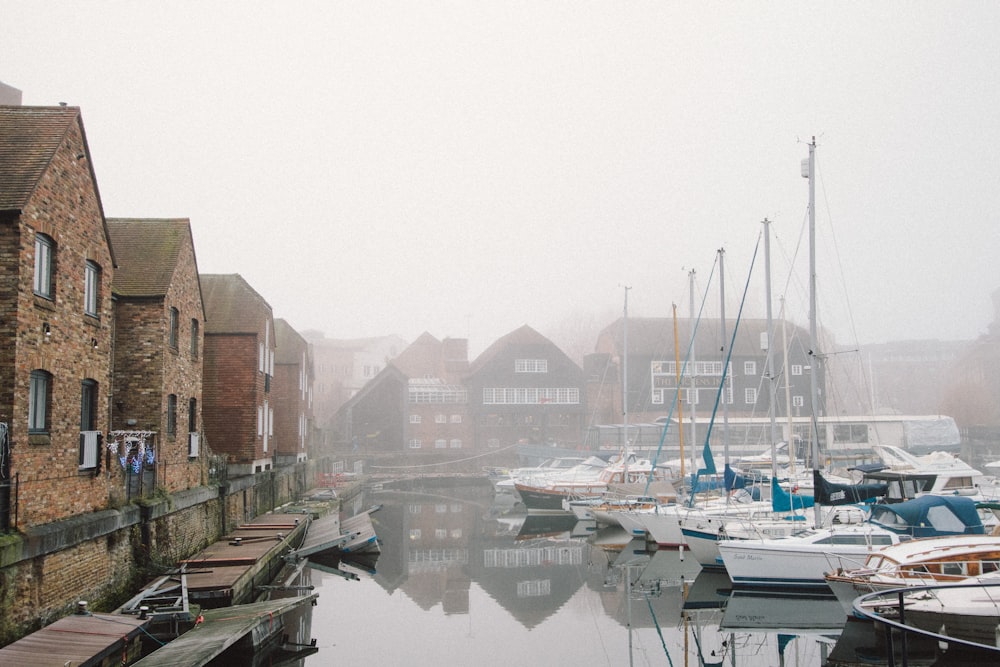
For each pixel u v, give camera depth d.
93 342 17.58
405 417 79.25
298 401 45.38
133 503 19.02
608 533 37.84
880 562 19.34
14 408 14.03
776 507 28.12
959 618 16.36
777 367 77.81
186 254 24.48
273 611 17.19
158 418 21.78
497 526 41.00
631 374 81.06
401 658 18.52
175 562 21.39
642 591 25.58
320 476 54.38
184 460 23.92
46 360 15.23
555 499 45.22
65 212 16.17
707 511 30.14
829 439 49.41
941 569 18.56
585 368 83.94
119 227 24.42
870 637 18.75
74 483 16.31
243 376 31.84
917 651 17.48
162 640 15.99
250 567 21.20
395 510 47.72
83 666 12.37
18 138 15.82
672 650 19.22
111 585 17.38
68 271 16.31
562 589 26.16
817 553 22.58
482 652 19.17
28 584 13.80
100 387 17.94
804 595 22.94
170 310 22.84
